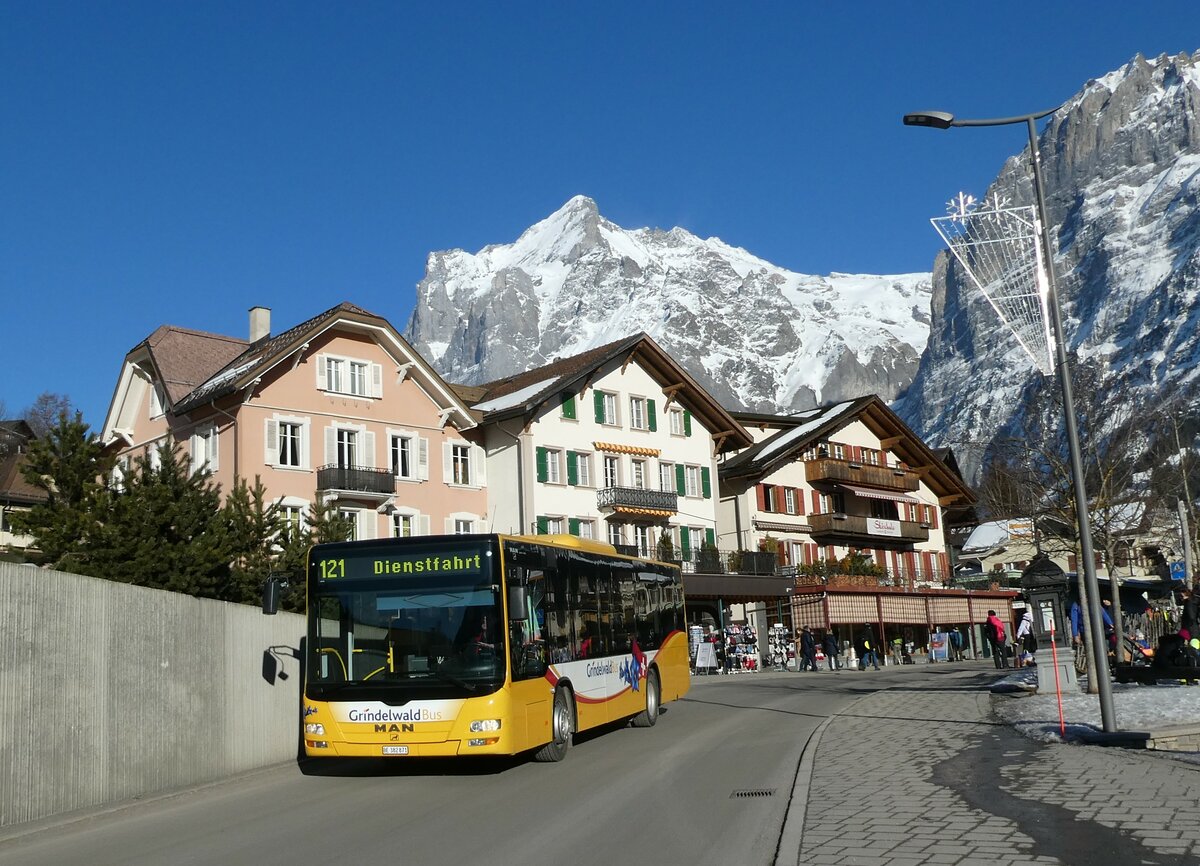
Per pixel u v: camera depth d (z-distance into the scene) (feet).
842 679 123.75
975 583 241.14
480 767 55.16
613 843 33.09
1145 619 138.41
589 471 174.70
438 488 159.63
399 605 51.08
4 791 41.47
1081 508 51.08
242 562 89.61
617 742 63.82
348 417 149.28
